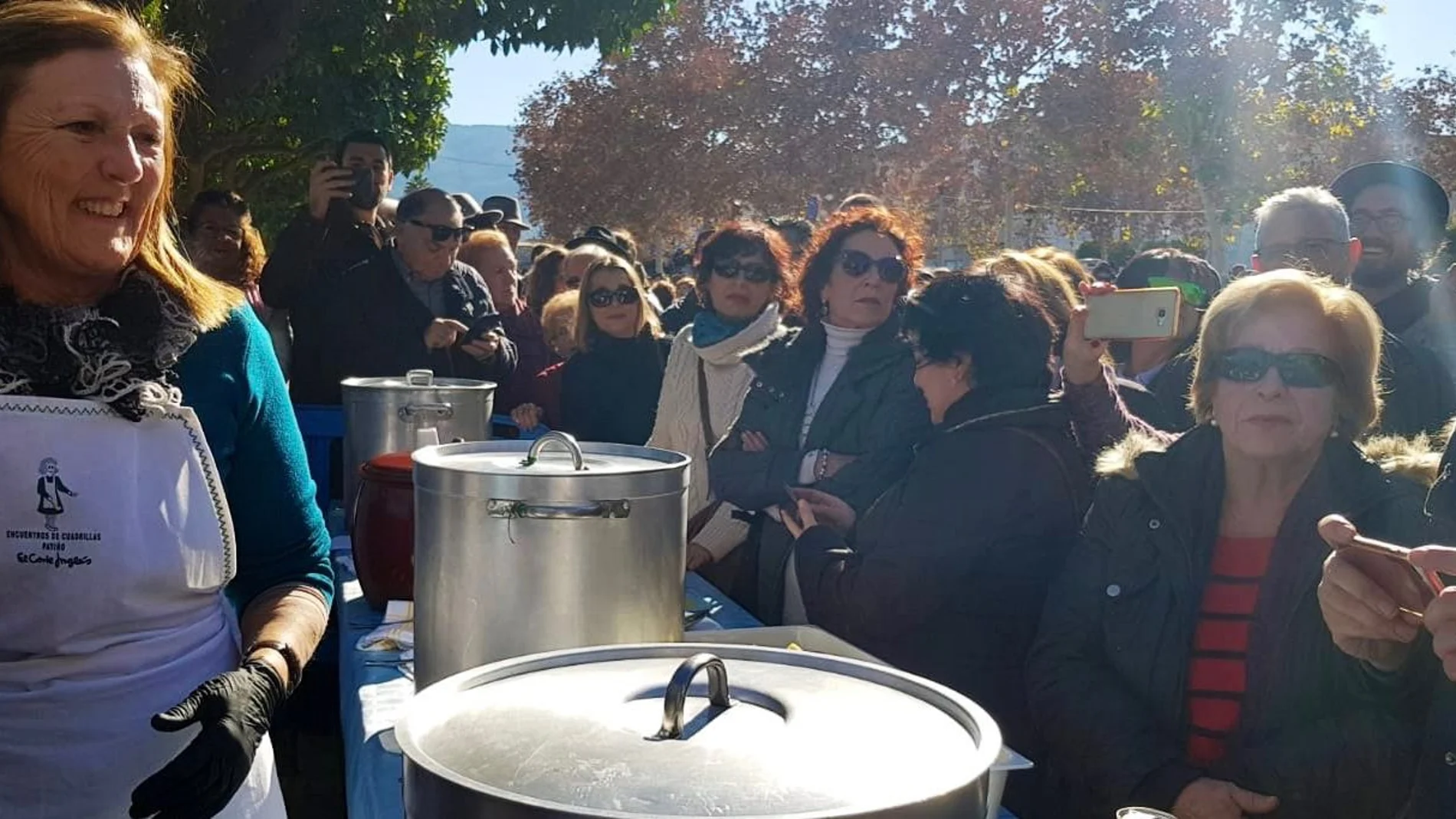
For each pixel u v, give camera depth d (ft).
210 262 16.21
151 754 4.77
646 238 56.59
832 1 50.21
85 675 4.66
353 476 10.11
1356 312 5.89
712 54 53.16
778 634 5.79
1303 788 5.58
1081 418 7.50
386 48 30.19
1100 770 6.06
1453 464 5.53
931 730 3.37
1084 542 6.44
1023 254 8.89
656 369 13.23
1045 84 49.03
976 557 6.89
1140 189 54.60
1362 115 50.52
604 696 3.61
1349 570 4.77
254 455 5.11
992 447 6.96
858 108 49.96
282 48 23.39
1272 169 47.93
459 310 15.61
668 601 5.51
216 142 32.99
